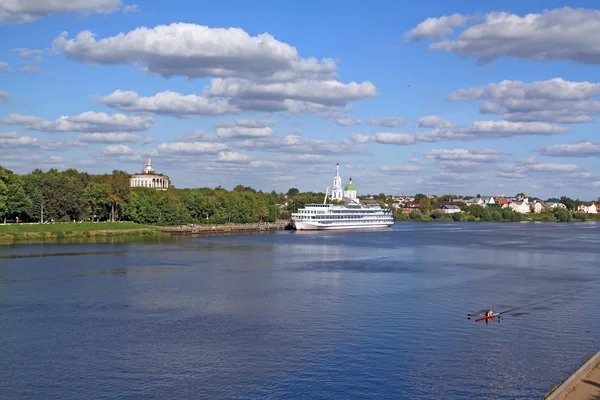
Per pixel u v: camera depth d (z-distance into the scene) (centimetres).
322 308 10494
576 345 8350
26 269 14775
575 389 5844
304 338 8531
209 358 7625
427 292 12206
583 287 13062
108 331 8812
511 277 14612
